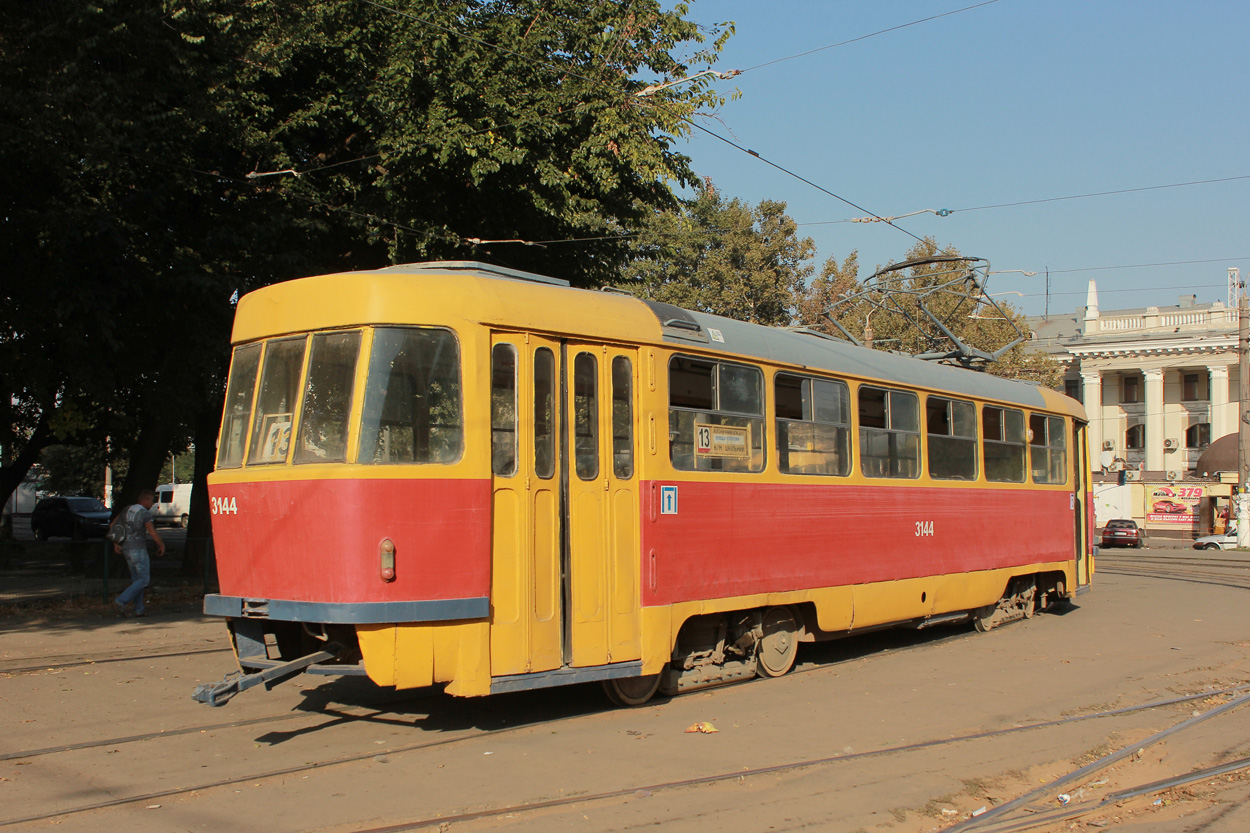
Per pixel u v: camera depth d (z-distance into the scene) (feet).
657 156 50.47
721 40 52.21
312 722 25.30
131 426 72.13
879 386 36.91
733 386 30.12
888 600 36.19
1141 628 45.52
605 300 27.02
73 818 18.03
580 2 52.80
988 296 64.13
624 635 25.88
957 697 29.68
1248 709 28.63
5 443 73.97
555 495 24.68
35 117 39.65
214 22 45.91
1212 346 181.16
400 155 49.01
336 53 52.37
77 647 35.88
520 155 48.34
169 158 47.01
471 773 20.81
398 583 21.93
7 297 45.96
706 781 20.49
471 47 49.62
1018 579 46.98
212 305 47.44
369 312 22.91
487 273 26.09
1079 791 20.90
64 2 39.47
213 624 41.75
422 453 22.66
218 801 18.98
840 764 22.00
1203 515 163.43
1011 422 46.01
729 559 29.27
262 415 24.14
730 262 148.56
